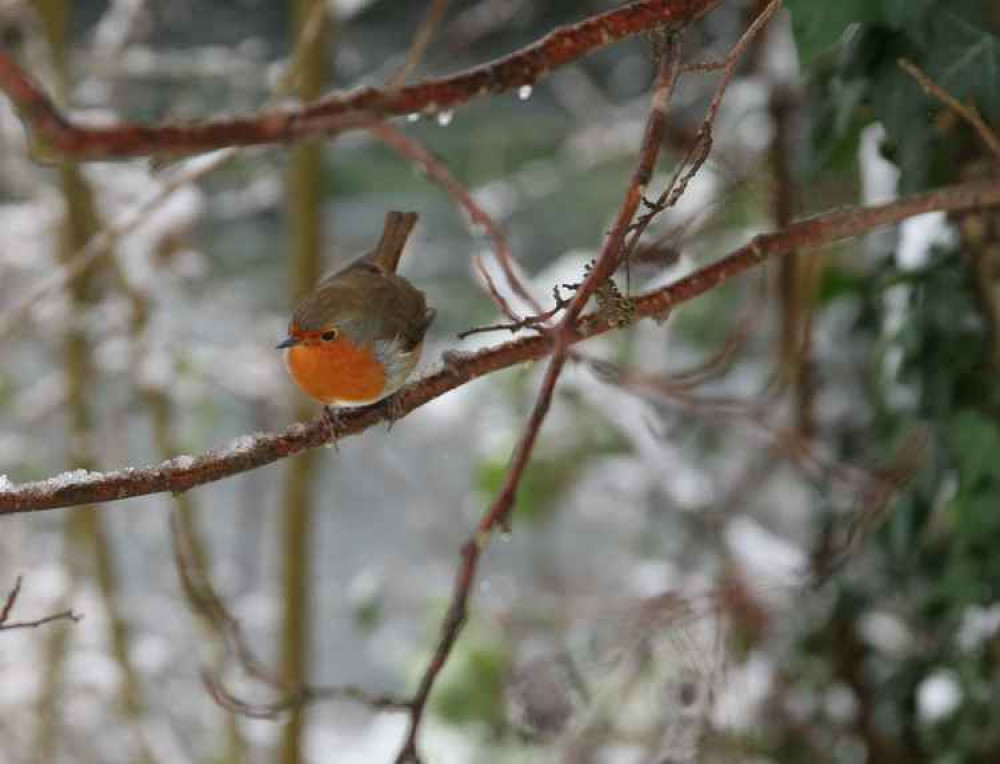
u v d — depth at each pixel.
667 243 6.92
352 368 5.49
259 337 10.68
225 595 11.12
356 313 5.48
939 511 6.75
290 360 5.61
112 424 11.27
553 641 9.13
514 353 4.49
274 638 10.81
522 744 8.03
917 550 6.60
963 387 6.05
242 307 12.65
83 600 11.57
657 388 6.39
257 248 15.20
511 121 12.98
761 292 6.41
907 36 5.20
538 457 10.12
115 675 11.30
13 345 11.65
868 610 7.60
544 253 14.45
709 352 9.80
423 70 11.73
